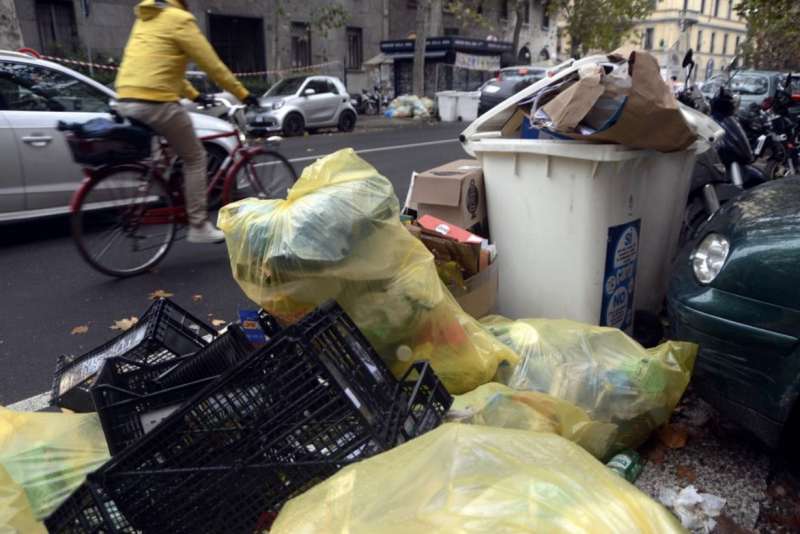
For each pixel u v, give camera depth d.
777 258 2.22
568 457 1.54
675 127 2.88
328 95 16.39
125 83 4.61
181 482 1.84
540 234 3.27
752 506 2.27
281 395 1.86
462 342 2.44
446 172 3.55
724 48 59.31
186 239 5.46
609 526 1.31
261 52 23.28
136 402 2.13
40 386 3.32
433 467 1.48
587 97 2.82
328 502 1.48
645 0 30.56
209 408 1.88
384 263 2.26
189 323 3.34
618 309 3.34
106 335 3.95
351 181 2.27
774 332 2.19
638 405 2.47
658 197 3.41
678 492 2.33
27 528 1.83
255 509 1.85
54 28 18.30
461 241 3.02
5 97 5.51
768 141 8.52
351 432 1.85
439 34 29.22
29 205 5.64
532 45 37.38
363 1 26.00
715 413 2.82
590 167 3.01
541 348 2.65
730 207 2.72
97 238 4.81
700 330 2.43
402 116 22.00
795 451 2.48
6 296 4.59
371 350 2.08
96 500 1.80
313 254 2.13
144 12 4.58
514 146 3.21
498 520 1.30
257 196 5.74
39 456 2.03
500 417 2.21
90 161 4.55
